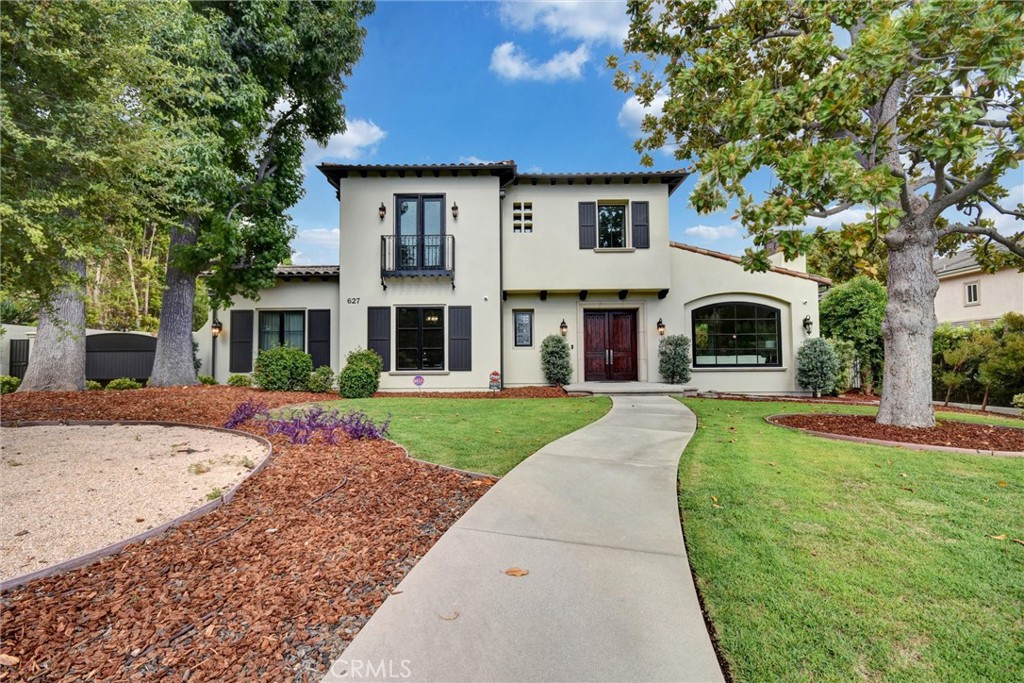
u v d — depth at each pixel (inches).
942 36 210.4
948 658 79.8
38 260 201.3
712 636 85.0
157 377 479.2
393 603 94.0
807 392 532.4
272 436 248.5
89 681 76.4
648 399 430.0
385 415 330.3
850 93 217.8
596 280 530.6
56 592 102.3
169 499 155.3
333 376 494.9
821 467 191.5
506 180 528.4
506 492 159.5
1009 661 78.9
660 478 175.3
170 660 81.3
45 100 187.0
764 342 548.7
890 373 279.9
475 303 518.0
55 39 187.0
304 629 89.5
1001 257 338.6
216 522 138.7
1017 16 192.4
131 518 140.3
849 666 77.8
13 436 251.8
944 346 496.1
